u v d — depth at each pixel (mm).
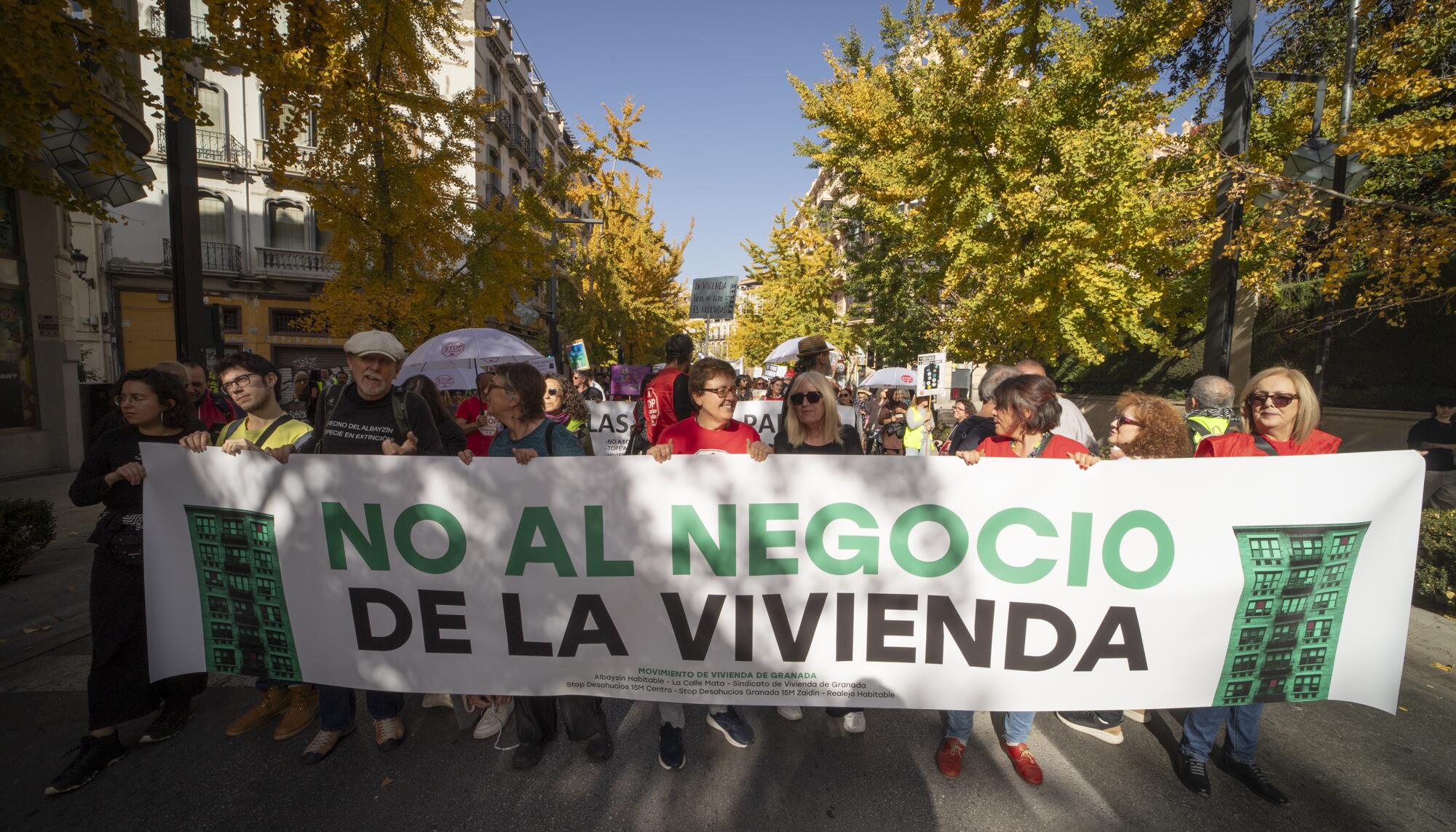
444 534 2920
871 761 3006
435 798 2729
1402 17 7340
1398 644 2709
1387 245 5453
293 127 6723
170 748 3105
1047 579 2809
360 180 7805
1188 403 4121
